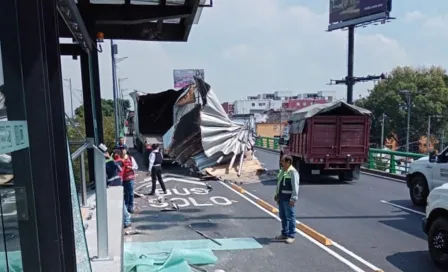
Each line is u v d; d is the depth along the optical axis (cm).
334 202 1204
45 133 192
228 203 1216
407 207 1132
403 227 912
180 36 1034
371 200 1237
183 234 861
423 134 5228
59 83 218
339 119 1595
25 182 182
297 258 704
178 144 2000
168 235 852
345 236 841
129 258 671
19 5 187
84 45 789
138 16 828
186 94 2134
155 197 1311
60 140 218
